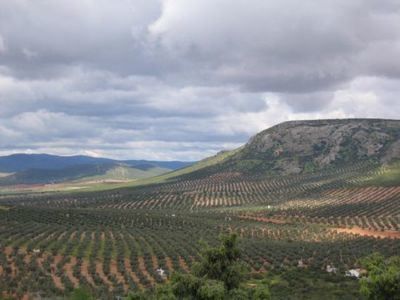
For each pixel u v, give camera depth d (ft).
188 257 296.10
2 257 265.34
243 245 343.87
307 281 248.52
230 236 159.74
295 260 301.22
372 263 166.71
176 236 372.79
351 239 381.81
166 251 314.96
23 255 276.00
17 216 410.52
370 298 156.15
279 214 552.00
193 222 462.19
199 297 147.02
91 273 253.03
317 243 364.58
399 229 433.07
